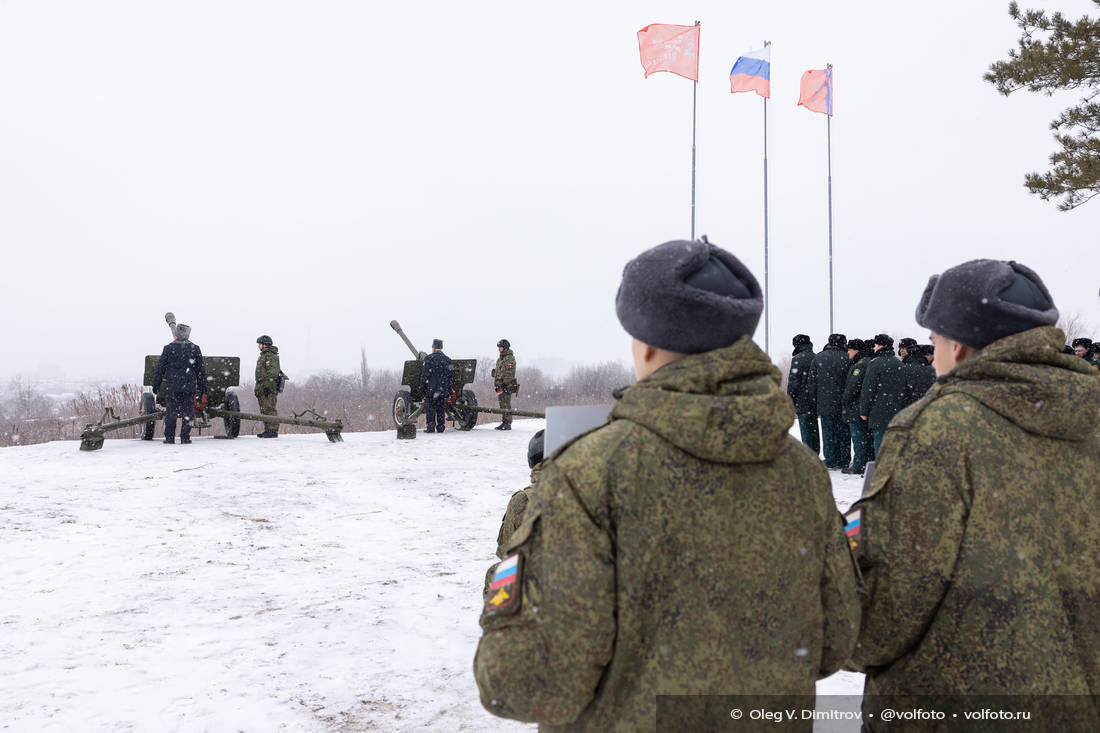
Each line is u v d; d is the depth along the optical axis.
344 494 8.30
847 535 1.50
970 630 1.42
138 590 4.93
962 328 1.55
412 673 3.63
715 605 1.19
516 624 1.19
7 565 5.49
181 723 3.11
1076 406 1.44
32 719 3.13
